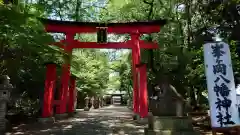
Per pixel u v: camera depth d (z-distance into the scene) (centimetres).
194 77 1237
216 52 647
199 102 1819
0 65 1166
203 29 1049
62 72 1481
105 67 2838
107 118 1549
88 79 2372
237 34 841
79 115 1803
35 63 1300
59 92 1647
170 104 760
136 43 1450
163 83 789
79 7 1728
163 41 1501
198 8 1129
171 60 991
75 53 2042
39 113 1572
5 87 934
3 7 611
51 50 843
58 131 990
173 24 1536
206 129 1002
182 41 1461
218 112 613
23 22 644
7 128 996
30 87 1491
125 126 1139
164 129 721
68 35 1466
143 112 1264
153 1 1492
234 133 757
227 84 625
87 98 2581
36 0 1327
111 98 5406
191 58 1173
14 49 1045
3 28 676
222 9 925
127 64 2811
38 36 737
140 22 1434
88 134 916
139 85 1309
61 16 1714
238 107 614
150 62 1587
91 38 2230
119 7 1571
